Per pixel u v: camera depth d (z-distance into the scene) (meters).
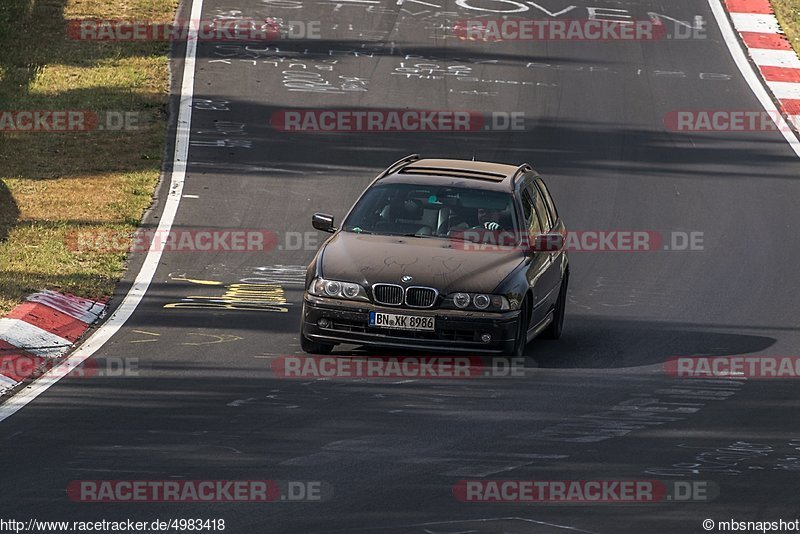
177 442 31.73
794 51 109.12
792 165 82.25
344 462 30.50
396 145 80.94
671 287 56.50
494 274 41.81
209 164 74.31
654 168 79.44
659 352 45.50
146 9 109.50
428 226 44.69
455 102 91.12
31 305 45.81
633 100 94.31
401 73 97.00
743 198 74.19
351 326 41.19
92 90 88.12
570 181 75.38
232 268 55.53
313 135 81.88
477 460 31.12
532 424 34.97
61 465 29.56
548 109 90.94
